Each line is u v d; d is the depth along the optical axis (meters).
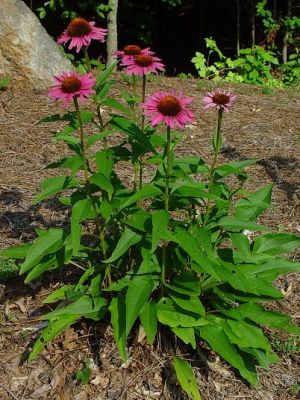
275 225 1.33
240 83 2.59
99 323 0.98
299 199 1.44
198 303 0.85
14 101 2.01
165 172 0.83
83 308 0.90
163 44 3.82
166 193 0.80
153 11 3.64
